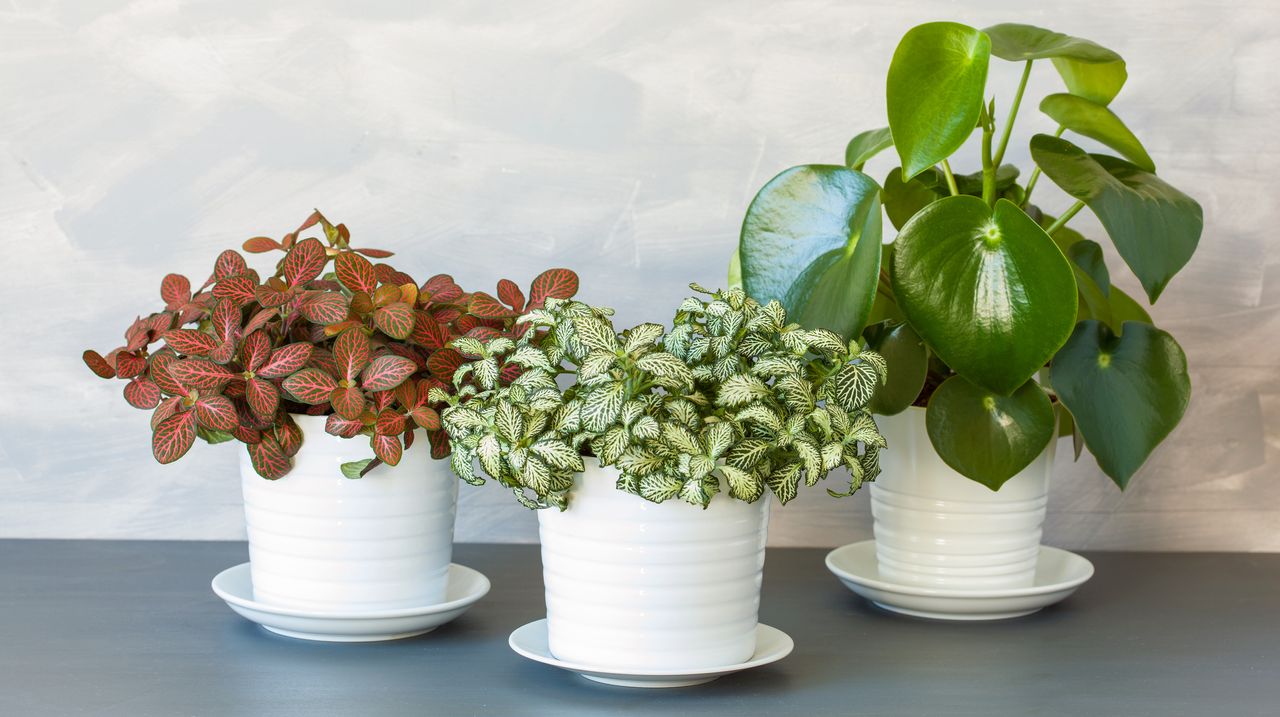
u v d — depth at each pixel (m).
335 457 0.94
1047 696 0.86
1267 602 1.13
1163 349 1.03
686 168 1.32
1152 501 1.36
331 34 1.30
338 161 1.31
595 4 1.31
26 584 1.13
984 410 1.00
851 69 1.32
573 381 1.31
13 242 1.29
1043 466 1.07
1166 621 1.07
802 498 1.35
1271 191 1.34
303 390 0.90
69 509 1.32
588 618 0.84
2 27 1.28
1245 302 1.34
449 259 1.32
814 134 1.33
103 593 1.11
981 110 0.95
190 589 1.13
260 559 0.98
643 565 0.82
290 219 1.31
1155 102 1.33
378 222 1.31
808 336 0.85
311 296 0.93
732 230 1.33
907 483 1.07
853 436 0.84
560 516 0.85
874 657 0.96
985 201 1.06
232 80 1.29
